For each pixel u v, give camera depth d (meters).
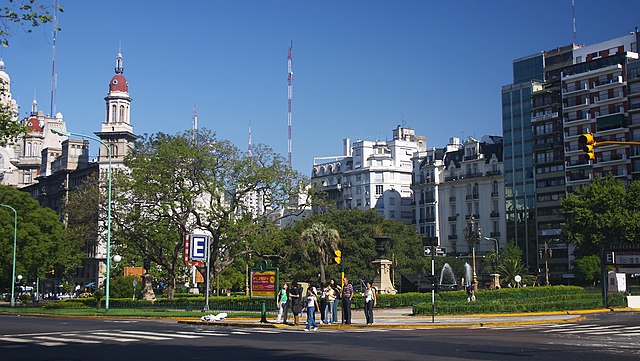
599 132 107.56
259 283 38.59
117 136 132.12
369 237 102.50
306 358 18.45
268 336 26.70
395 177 148.25
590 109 109.50
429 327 33.44
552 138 115.25
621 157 104.81
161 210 60.09
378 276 54.88
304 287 42.09
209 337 25.98
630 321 37.22
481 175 124.88
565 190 111.88
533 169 117.62
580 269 94.94
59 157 147.12
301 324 34.91
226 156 58.75
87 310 50.75
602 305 50.44
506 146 122.50
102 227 62.66
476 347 21.64
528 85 120.31
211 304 50.31
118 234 60.16
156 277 72.81
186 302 51.84
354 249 101.00
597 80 109.12
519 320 36.78
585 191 85.44
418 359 18.17
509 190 120.88
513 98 122.50
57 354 19.70
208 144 58.53
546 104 116.69
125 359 18.33
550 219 113.94
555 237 112.75
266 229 59.81
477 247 124.06
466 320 37.16
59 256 85.19
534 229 116.19
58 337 25.95
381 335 27.38
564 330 30.14
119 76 135.38
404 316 40.94
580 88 111.12
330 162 162.62
